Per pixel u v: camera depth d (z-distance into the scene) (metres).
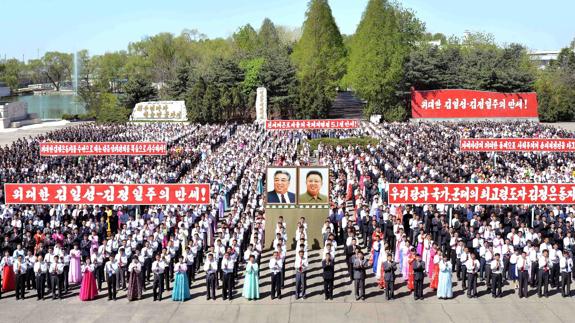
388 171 46.16
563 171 45.28
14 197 30.97
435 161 49.84
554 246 26.78
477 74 92.31
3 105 96.75
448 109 89.56
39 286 25.89
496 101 89.50
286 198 32.88
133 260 25.89
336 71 102.25
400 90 91.00
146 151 48.78
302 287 25.89
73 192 30.84
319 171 32.75
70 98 178.88
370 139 67.81
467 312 24.28
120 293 26.78
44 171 47.62
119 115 95.44
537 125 77.75
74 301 25.83
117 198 30.81
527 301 25.50
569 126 88.31
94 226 31.47
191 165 55.44
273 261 25.72
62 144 48.31
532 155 53.12
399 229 29.80
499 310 24.47
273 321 23.45
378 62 86.88
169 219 31.56
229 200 41.66
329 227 31.06
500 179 40.81
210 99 88.31
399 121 88.56
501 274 25.77
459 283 27.67
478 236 28.78
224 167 49.06
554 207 34.28
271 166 32.78
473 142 48.81
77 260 27.86
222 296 26.02
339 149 59.50
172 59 140.75
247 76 95.12
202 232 31.39
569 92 94.81
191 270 27.81
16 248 28.81
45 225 33.00
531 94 89.75
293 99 92.56
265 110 84.06
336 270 29.70
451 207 32.75
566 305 25.02
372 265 30.19
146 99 97.25
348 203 43.59
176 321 23.50
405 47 89.88
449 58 95.94
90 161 52.19
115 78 142.12
